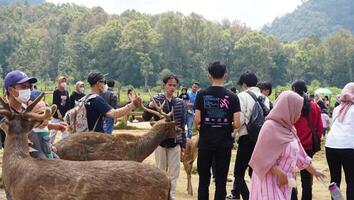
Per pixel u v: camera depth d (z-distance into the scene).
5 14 126.94
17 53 105.38
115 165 5.31
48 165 5.34
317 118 9.22
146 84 100.56
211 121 7.92
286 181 5.88
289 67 119.31
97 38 105.75
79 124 7.99
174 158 9.01
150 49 107.06
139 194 5.26
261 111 8.62
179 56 110.75
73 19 129.88
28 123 5.65
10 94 6.12
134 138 8.05
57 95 13.03
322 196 11.01
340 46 122.94
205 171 8.04
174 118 9.02
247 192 8.73
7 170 5.50
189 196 10.76
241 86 9.20
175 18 115.75
